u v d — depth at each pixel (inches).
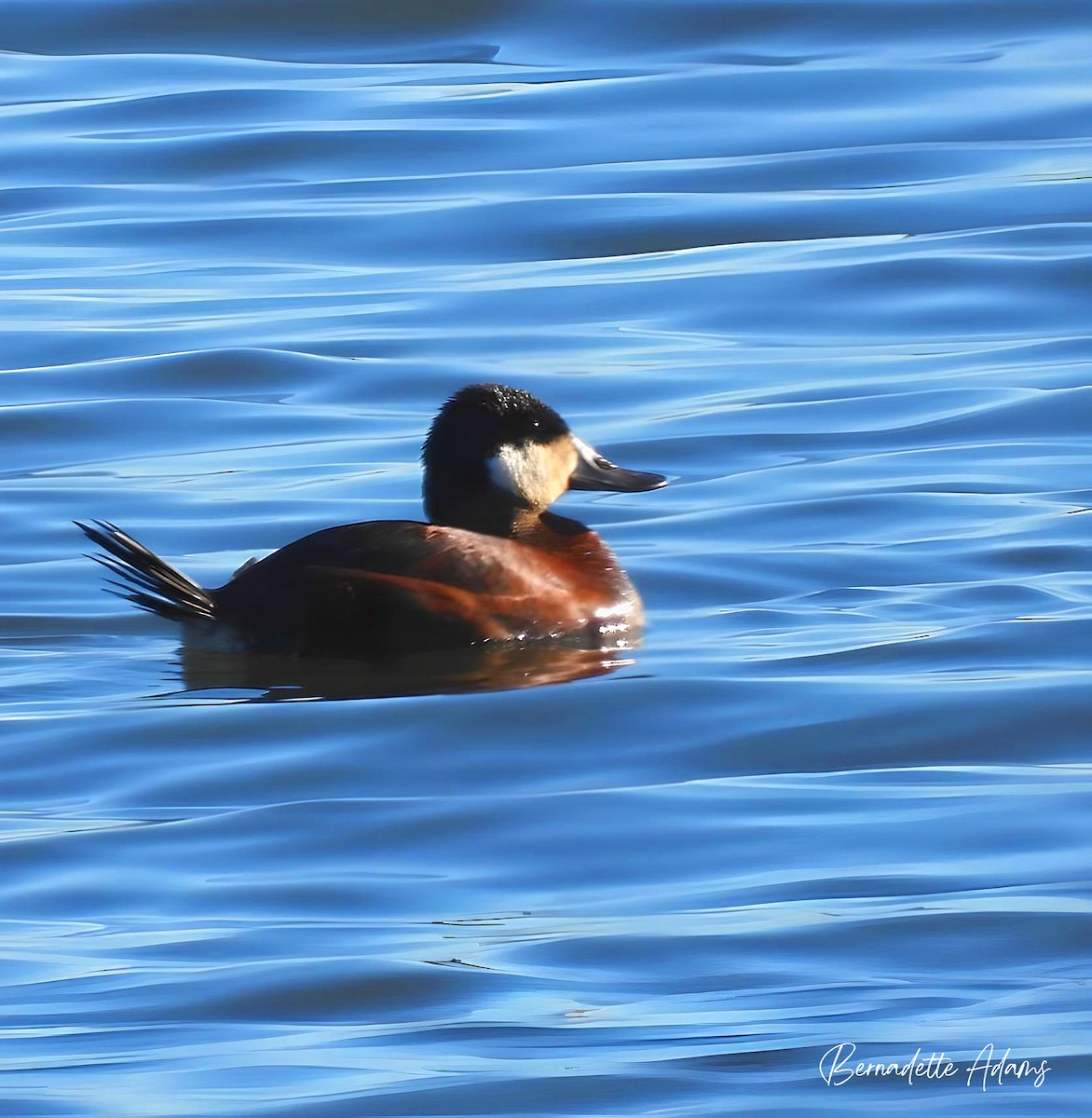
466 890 303.9
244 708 386.3
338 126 878.4
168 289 717.9
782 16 992.2
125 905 301.4
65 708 391.2
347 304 697.6
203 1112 239.8
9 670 418.3
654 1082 245.0
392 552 426.6
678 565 477.4
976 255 716.0
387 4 1022.4
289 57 978.1
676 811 330.3
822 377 621.3
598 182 805.9
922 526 494.6
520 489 462.3
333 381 630.5
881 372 623.8
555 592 430.9
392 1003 267.6
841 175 804.0
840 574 465.4
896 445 560.1
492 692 390.3
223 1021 264.8
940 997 265.1
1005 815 322.7
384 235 764.0
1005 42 950.4
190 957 282.7
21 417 606.5
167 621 450.6
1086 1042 251.6
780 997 266.5
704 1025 260.2
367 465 563.2
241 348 653.9
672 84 915.4
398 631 418.3
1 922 296.0
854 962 274.5
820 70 921.5
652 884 303.1
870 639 415.8
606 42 975.6
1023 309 672.4
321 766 355.9
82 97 925.8
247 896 303.1
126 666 420.2
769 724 368.2
